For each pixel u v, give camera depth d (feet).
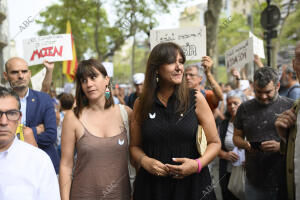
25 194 6.09
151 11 43.78
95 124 8.45
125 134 8.59
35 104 10.96
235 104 12.56
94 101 8.52
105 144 8.21
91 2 49.83
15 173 6.11
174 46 7.84
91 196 8.09
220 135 13.00
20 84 10.71
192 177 7.81
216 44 29.48
